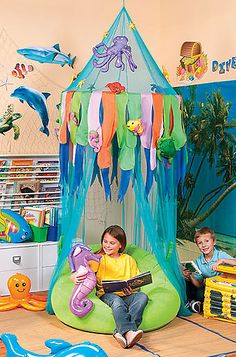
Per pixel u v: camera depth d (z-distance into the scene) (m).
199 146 5.35
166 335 4.06
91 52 5.54
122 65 4.36
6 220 5.01
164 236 4.39
